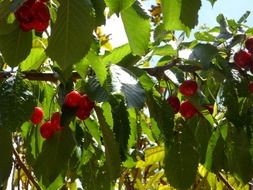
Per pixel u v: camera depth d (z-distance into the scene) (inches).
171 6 12.6
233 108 20.4
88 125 20.4
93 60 15.4
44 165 19.0
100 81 15.9
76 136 20.1
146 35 14.8
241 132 21.5
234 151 21.7
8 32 15.2
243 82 20.6
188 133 21.2
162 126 19.6
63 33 12.2
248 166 21.6
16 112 15.7
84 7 12.2
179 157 21.2
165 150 21.3
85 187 20.7
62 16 12.2
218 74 20.5
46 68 20.7
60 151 19.1
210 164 21.8
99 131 20.3
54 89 20.5
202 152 21.5
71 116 17.8
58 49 12.2
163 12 12.7
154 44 21.4
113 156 18.0
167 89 21.0
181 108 21.2
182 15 12.5
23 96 16.0
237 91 20.5
